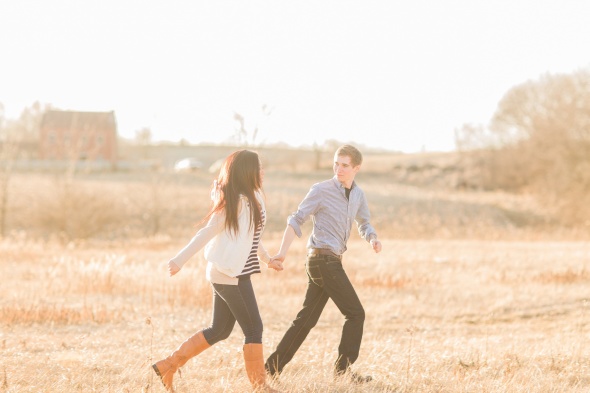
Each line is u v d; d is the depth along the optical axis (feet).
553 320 37.93
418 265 62.85
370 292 47.14
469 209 156.97
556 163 167.84
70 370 20.61
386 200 160.45
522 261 64.90
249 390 18.12
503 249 78.23
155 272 52.90
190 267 55.57
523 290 47.44
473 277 54.90
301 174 223.51
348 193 20.48
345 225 20.15
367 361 22.71
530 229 112.78
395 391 19.39
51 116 282.36
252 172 17.67
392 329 34.53
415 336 31.86
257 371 17.83
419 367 22.13
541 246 83.25
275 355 19.90
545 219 157.07
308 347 25.98
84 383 19.10
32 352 24.67
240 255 17.30
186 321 34.12
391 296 45.70
